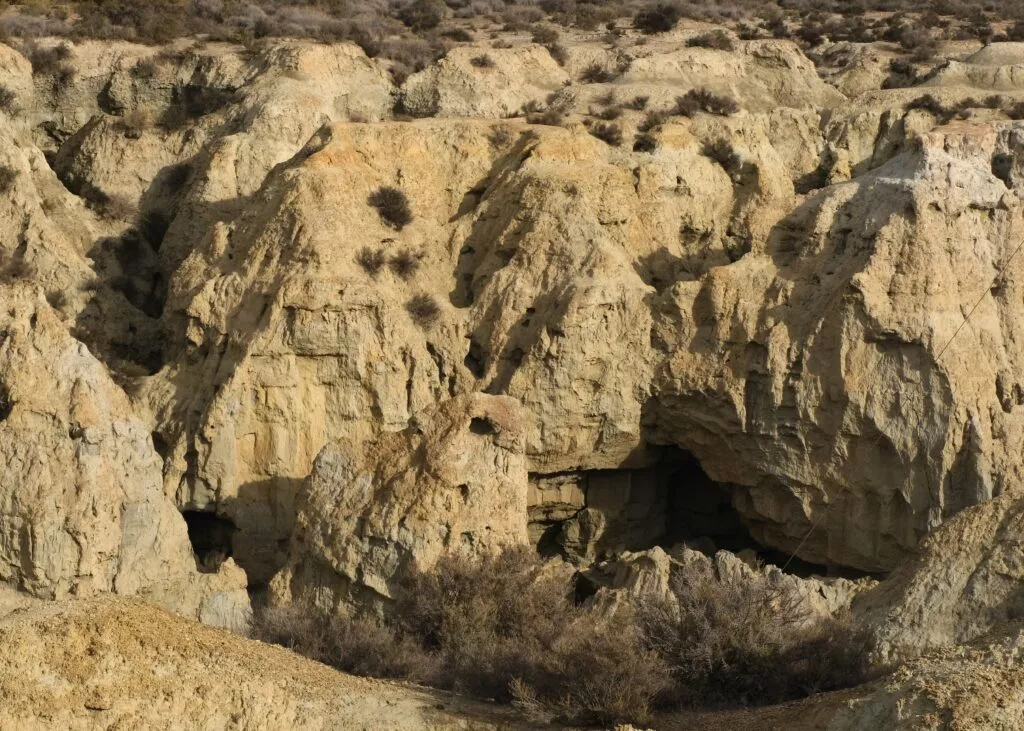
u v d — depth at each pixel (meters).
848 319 43.41
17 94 59.97
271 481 43.81
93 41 62.81
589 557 46.28
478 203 49.34
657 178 49.53
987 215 45.00
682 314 45.16
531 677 29.91
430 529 37.53
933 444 42.66
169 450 44.25
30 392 37.94
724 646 30.02
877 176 45.91
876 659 30.64
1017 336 44.28
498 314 46.09
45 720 25.50
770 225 48.81
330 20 69.12
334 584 37.94
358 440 41.62
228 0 69.69
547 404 44.91
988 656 24.98
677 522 48.22
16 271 47.28
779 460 43.91
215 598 38.06
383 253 46.38
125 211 54.84
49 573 36.88
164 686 26.62
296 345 44.16
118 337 49.34
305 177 46.91
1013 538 31.42
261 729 26.73
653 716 28.20
